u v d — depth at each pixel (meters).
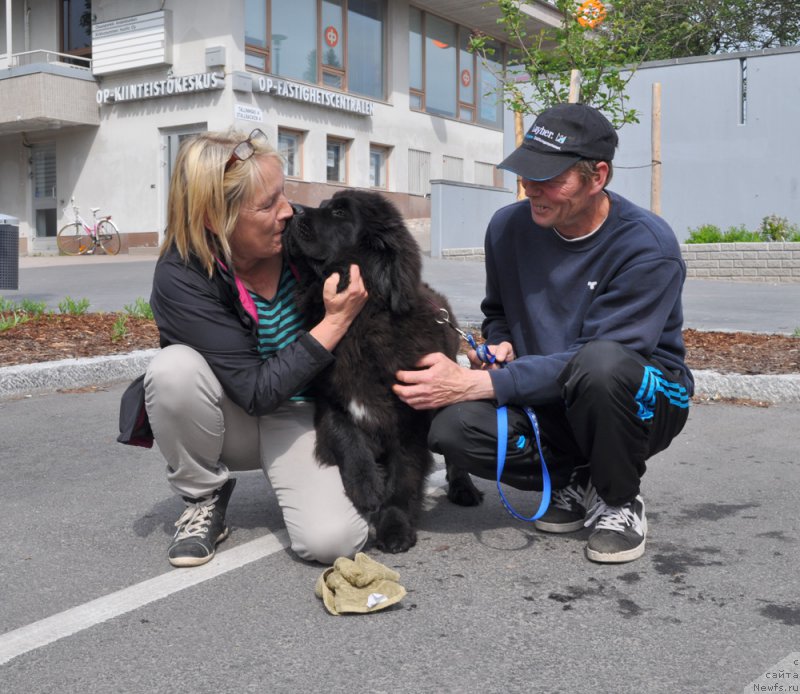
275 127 18.00
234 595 2.66
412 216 21.83
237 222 2.74
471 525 3.34
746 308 9.63
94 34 18.78
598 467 2.86
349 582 2.55
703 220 14.48
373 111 20.28
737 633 2.34
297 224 2.87
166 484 3.92
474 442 2.92
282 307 3.03
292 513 2.87
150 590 2.70
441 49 22.75
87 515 3.47
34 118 18.27
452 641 2.32
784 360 6.28
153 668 2.19
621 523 2.92
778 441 4.58
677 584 2.69
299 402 3.02
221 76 17.03
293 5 18.50
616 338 2.84
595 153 2.79
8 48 19.72
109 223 18.86
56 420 5.16
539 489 3.20
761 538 3.12
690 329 7.86
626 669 2.15
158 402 2.75
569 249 3.02
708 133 14.27
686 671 2.13
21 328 7.43
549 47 23.44
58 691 2.09
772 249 12.66
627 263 2.90
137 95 18.14
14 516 3.46
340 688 2.07
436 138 22.56
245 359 2.79
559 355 2.94
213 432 2.84
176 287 2.77
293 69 18.66
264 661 2.22
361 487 2.88
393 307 2.90
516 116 10.30
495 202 17.50
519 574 2.80
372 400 2.94
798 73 13.50
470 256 15.44
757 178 14.00
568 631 2.37
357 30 20.20
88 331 7.51
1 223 8.61
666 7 21.61
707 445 4.55
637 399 2.79
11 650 2.30
